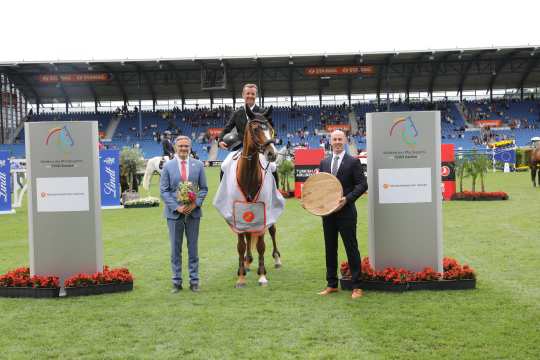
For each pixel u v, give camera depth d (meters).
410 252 6.62
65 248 6.73
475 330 4.89
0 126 47.41
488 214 13.20
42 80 44.97
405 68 47.81
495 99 53.09
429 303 5.80
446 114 51.41
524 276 6.96
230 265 8.22
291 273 7.55
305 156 19.09
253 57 42.47
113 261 8.62
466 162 17.20
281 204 7.28
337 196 6.11
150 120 53.34
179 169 6.67
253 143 6.55
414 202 6.60
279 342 4.69
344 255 8.75
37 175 6.69
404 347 4.52
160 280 7.28
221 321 5.32
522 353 4.34
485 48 41.19
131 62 42.69
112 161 17.47
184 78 49.25
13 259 9.08
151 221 13.84
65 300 6.28
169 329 5.12
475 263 7.79
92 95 52.75
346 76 47.09
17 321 5.47
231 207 6.78
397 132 6.59
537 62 46.69
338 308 5.71
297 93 54.53
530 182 23.30
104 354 4.51
